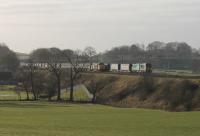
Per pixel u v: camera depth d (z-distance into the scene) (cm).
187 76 15012
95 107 12088
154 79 14800
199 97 12206
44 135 4572
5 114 8706
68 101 15088
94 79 17700
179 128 5891
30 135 4516
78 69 18350
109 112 9712
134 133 5216
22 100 14975
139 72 18375
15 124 6094
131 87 15200
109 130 5547
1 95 16762
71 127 5906
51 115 8619
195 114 8725
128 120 7300
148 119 7519
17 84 19175
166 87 13612
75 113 9350
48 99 15712
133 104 13738
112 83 16612
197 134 5197
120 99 14762
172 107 12256
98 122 6900
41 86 16712
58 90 16100
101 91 16288
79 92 17000
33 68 17800
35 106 12094
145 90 14362
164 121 7050
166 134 5162
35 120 7194
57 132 4959
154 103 13062
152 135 5038
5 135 4434
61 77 18138
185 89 12825
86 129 5622
